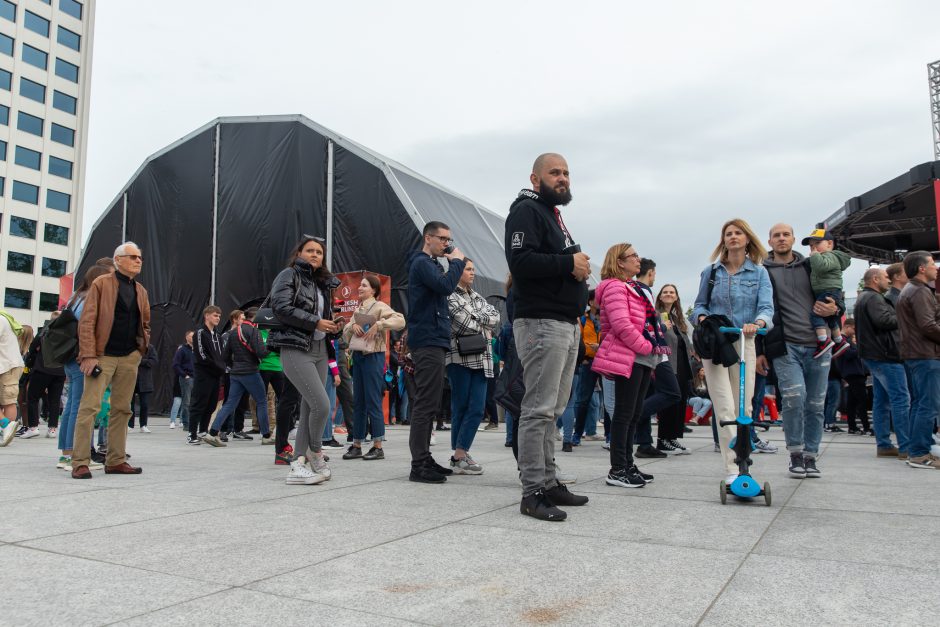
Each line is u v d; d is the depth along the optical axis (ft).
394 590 7.09
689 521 10.69
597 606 6.58
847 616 6.27
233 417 30.68
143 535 9.67
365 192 48.29
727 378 13.88
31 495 13.39
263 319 15.12
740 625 6.06
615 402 14.74
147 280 55.72
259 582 7.36
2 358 25.58
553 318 11.50
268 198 51.16
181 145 55.36
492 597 6.87
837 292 16.10
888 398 20.74
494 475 16.78
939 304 17.85
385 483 15.12
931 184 49.26
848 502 12.45
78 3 214.07
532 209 11.72
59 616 6.28
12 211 192.24
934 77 102.27
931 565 8.02
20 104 195.83
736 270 14.89
